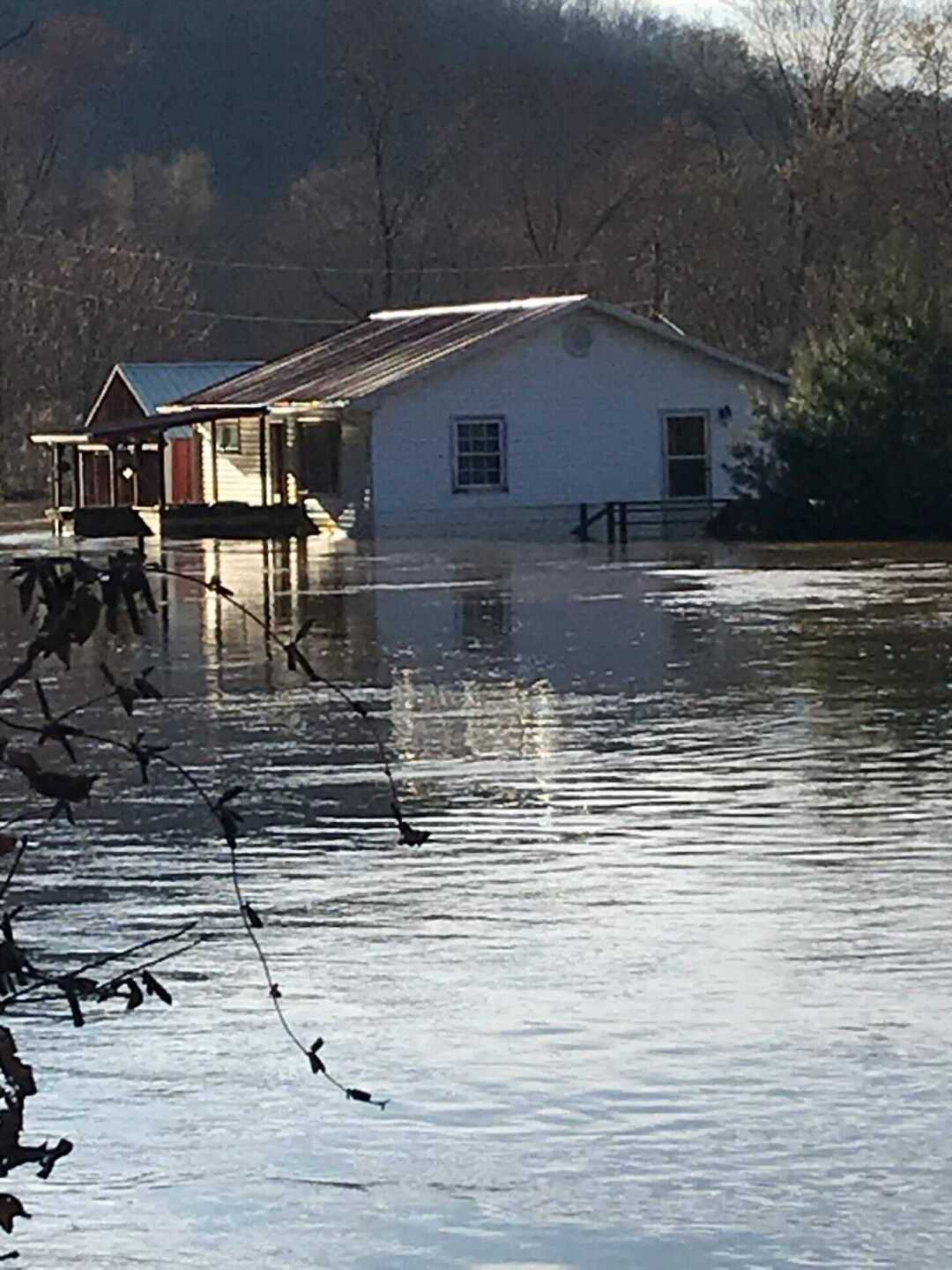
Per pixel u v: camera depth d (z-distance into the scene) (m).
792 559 40.97
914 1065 8.97
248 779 15.91
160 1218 7.66
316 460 53.06
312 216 85.56
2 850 5.85
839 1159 8.03
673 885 12.08
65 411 79.12
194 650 25.98
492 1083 8.88
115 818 14.41
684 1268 7.21
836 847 13.00
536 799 14.84
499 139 84.62
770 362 72.44
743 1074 8.91
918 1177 7.86
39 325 79.25
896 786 15.03
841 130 75.56
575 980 10.25
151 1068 9.15
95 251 80.56
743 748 16.92
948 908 11.42
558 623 28.12
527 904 11.73
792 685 20.98
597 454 52.38
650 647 24.88
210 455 57.00
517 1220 7.60
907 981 10.11
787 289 74.94
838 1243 7.36
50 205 85.38
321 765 16.53
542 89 85.75
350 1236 7.50
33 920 11.51
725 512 49.62
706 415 53.12
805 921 11.22
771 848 12.98
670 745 17.16
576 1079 8.91
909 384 47.50
